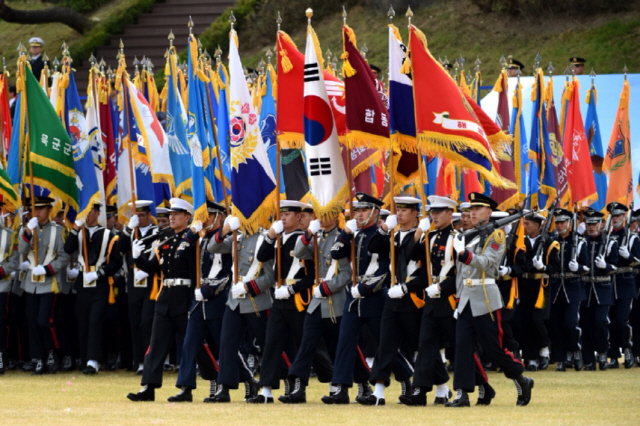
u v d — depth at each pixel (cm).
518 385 3703
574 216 5553
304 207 4022
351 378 3791
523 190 6119
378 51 9694
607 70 9062
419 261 3766
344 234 3772
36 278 5038
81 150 5116
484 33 9906
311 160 3978
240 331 3891
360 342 4575
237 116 4116
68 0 11631
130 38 10544
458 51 9750
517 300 4828
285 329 3888
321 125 3981
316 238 3862
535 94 5909
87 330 5088
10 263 5047
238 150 4072
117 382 4697
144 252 4241
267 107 4881
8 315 5231
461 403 3656
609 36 9444
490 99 6594
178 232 4047
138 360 5009
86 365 5097
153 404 3788
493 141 4409
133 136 5306
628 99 6444
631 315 5969
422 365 3684
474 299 3619
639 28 9456
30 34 11812
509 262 4634
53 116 5103
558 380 4847
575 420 3238
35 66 7594
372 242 3794
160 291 4006
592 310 5625
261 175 4078
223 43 10344
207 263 3938
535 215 5272
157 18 10712
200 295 3862
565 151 6206
